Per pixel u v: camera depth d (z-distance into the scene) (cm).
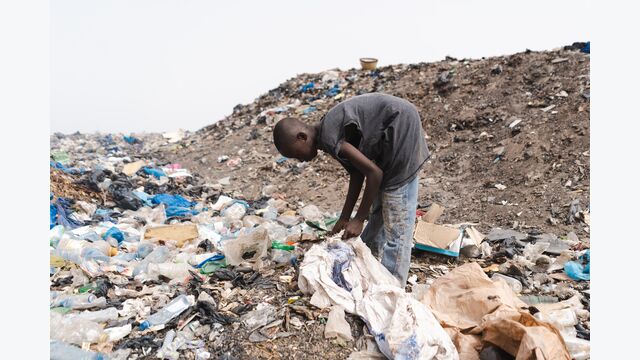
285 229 496
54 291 325
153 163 1006
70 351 247
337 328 261
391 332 239
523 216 555
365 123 270
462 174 726
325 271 296
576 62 859
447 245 400
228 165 977
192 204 665
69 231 451
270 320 280
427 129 875
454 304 274
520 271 367
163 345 260
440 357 231
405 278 304
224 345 261
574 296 320
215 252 418
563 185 597
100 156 1036
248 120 1229
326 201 725
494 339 230
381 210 327
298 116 1109
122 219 532
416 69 1125
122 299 321
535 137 718
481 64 997
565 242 454
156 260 386
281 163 925
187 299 306
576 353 242
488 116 830
